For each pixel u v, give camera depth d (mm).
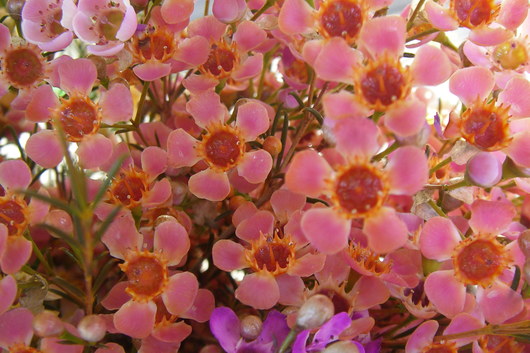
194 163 145
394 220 128
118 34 140
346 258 138
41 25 152
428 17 147
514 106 142
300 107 159
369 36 133
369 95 131
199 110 147
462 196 143
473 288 140
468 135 141
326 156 144
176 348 139
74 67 146
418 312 138
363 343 139
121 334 144
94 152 145
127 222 141
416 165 127
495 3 149
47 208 142
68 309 148
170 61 151
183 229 140
